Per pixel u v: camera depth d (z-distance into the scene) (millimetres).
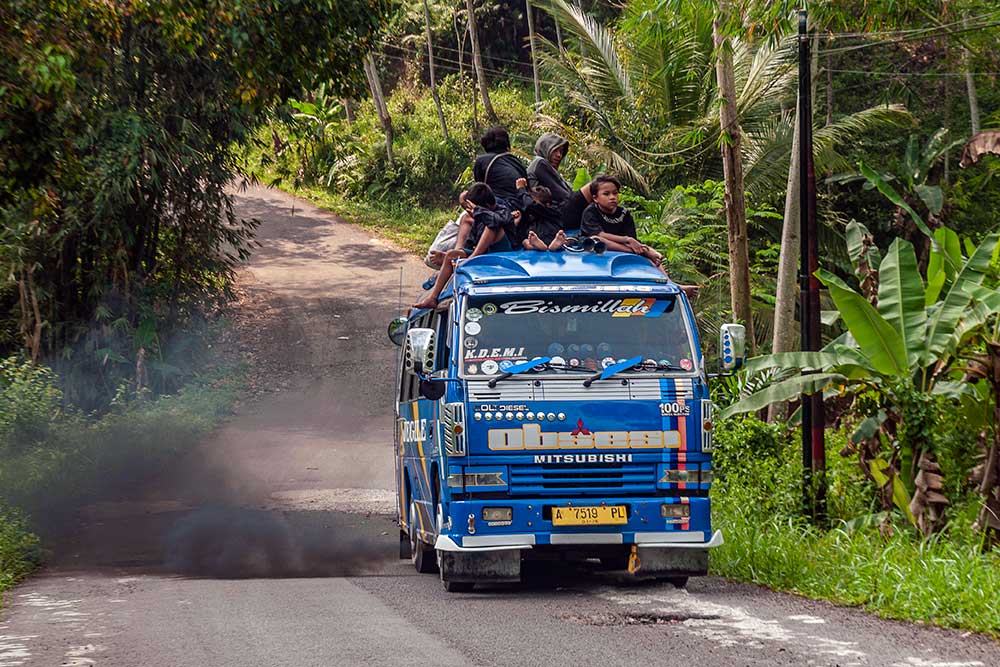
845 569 17922
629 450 17297
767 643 13469
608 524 17156
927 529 20109
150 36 38875
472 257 19266
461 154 103750
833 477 24062
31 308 45281
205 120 44344
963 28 36281
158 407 47281
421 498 20375
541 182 22203
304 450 43219
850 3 28688
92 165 39031
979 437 21641
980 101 57500
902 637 13828
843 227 56719
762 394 22250
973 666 12180
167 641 14172
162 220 48031
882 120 52969
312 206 101125
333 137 104125
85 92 36219
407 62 122750
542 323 17797
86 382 47312
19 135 26078
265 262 83438
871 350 20766
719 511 23625
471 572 17484
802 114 23641
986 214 54844
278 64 28656
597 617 15461
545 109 74562
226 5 26438
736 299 34312
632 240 19922
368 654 13086
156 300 48719
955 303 21219
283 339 64625
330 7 28438
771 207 52312
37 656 13359
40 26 24781
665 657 12680
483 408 17188
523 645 13500
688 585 18500
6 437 35781
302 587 19094
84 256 47000
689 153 56250
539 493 17156
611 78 61031
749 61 56094
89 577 21172
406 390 23047
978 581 15898
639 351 17781
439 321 19875
